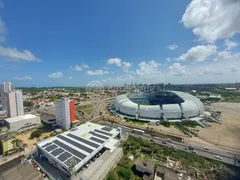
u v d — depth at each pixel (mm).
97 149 64625
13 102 123562
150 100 181875
